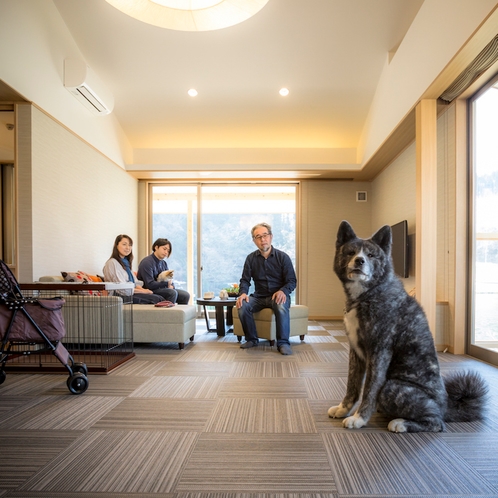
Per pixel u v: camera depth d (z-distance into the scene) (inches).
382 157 209.0
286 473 54.4
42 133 145.5
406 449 61.9
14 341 94.0
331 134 237.8
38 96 143.6
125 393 92.8
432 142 138.1
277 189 276.2
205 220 276.8
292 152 248.1
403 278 187.2
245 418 76.2
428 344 69.2
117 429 70.5
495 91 123.2
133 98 212.1
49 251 150.2
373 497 48.4
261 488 50.4
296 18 163.9
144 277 188.2
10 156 196.5
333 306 263.7
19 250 137.8
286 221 277.3
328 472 54.6
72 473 54.3
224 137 241.6
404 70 156.0
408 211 188.4
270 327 155.4
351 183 267.1
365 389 71.2
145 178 263.1
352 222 265.9
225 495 48.8
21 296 92.0
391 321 69.2
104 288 114.1
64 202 162.4
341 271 74.9
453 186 141.7
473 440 65.5
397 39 173.9
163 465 56.7
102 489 50.2
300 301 265.0
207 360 130.0
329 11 160.9
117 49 179.2
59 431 69.5
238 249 277.4
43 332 93.0
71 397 89.8
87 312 142.3
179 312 148.5
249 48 179.3
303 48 179.5
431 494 49.1
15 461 57.9
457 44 108.3
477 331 135.6
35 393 93.3
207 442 64.8
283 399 88.3
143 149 251.6
